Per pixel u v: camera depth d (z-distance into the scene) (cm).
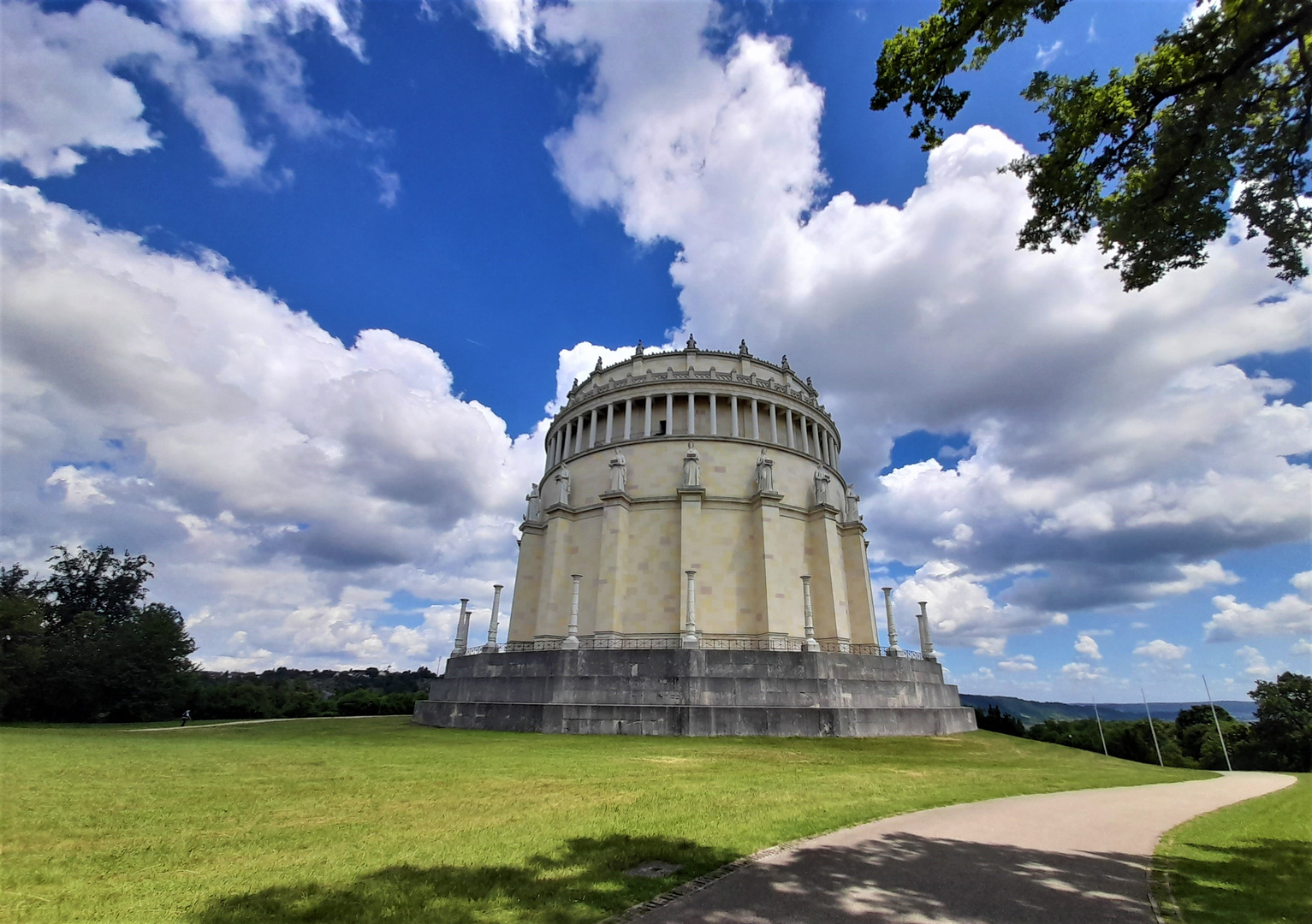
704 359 6106
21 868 992
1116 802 1838
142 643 6606
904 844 1209
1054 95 1566
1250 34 1295
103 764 2214
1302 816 1639
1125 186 1591
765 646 4741
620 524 5153
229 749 2800
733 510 5275
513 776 1984
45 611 6794
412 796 1653
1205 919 839
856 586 5766
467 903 834
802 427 6138
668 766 2281
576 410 6303
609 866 1011
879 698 3922
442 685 4556
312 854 1092
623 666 3719
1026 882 995
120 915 795
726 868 1017
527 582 5969
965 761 2769
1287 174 1429
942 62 1452
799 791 1756
